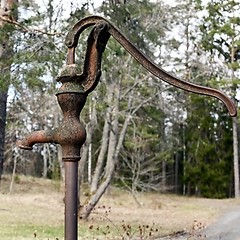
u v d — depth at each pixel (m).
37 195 19.83
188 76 15.80
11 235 9.02
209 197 28.41
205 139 29.31
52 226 10.99
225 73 23.28
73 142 1.93
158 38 13.52
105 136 14.40
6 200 16.84
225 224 13.59
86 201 13.00
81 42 7.88
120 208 18.02
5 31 8.08
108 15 10.70
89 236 9.54
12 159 24.00
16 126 14.05
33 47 8.25
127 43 1.92
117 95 14.05
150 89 15.66
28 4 8.30
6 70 8.28
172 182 31.47
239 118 24.67
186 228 12.32
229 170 29.00
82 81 1.97
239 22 24.45
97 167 14.04
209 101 28.45
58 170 24.41
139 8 11.45
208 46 24.17
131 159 21.75
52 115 14.02
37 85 8.86
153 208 18.77
